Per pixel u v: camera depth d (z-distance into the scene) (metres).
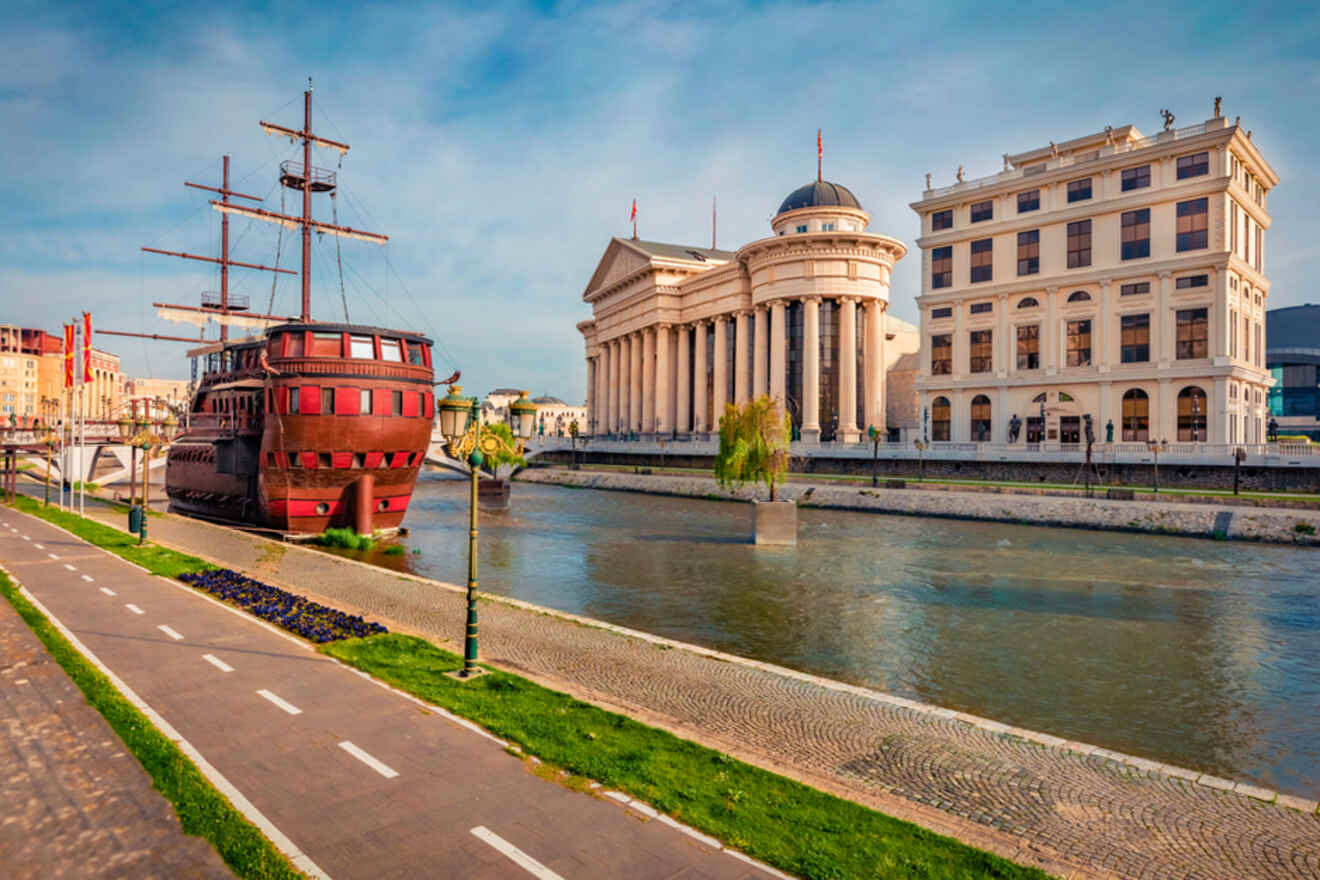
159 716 12.81
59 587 23.42
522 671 16.22
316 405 39.88
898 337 114.50
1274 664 20.58
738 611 26.41
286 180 55.84
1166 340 59.91
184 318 56.81
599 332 134.50
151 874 8.23
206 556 31.88
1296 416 125.38
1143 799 10.77
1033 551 38.78
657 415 110.06
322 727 12.40
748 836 9.09
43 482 77.81
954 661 20.83
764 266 90.75
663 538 44.66
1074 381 64.50
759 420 44.69
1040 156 70.06
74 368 43.81
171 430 47.28
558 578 32.44
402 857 8.62
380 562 36.38
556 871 8.38
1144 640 22.91
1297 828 9.97
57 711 12.88
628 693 15.07
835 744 12.67
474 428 16.14
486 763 11.11
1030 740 13.02
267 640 17.67
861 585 30.77
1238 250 60.69
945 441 72.75
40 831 9.05
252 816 9.52
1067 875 8.69
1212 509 43.28
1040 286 66.56
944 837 9.25
